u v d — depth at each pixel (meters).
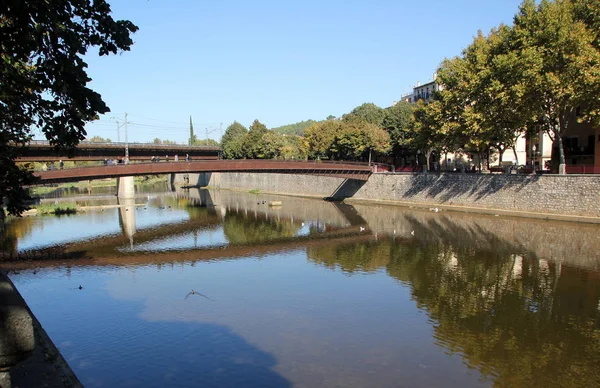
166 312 20.86
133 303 22.20
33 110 9.25
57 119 8.95
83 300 22.80
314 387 13.95
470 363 15.52
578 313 19.88
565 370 15.02
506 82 42.38
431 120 55.31
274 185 95.31
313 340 17.48
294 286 24.67
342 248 34.91
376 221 49.16
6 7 7.36
